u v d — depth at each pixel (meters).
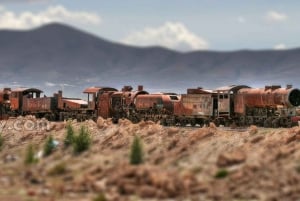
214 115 120.00
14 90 162.38
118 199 45.22
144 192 46.59
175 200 45.53
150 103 130.75
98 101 142.88
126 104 137.25
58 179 52.94
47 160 67.56
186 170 53.59
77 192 48.38
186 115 124.25
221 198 45.66
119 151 74.62
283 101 108.19
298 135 73.38
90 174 53.19
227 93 118.19
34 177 53.31
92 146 79.56
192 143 75.62
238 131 84.12
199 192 47.09
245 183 48.28
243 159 54.69
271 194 45.62
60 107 151.12
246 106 115.69
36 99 155.50
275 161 54.91
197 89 123.56
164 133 83.06
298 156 56.75
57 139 89.62
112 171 52.69
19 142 97.94
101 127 97.06
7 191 48.44
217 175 50.75
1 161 66.81
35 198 46.16
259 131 82.69
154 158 64.44
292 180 47.84
